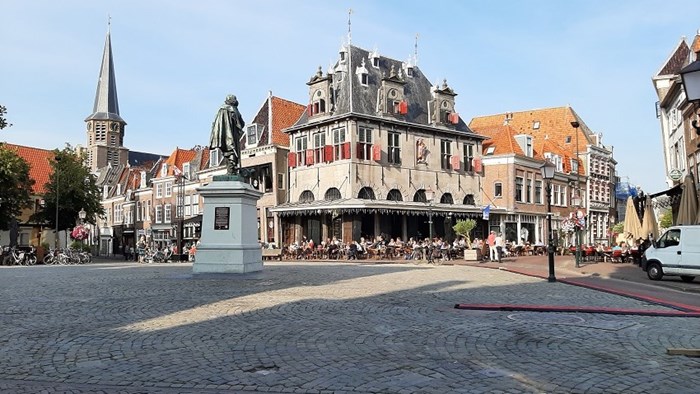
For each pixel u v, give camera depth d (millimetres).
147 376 5785
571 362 6395
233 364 6238
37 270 23062
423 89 44312
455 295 12727
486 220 44875
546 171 17609
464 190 44594
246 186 17250
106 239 74562
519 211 47062
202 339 7516
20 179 43281
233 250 16812
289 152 42031
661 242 18172
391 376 5762
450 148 44000
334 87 39656
